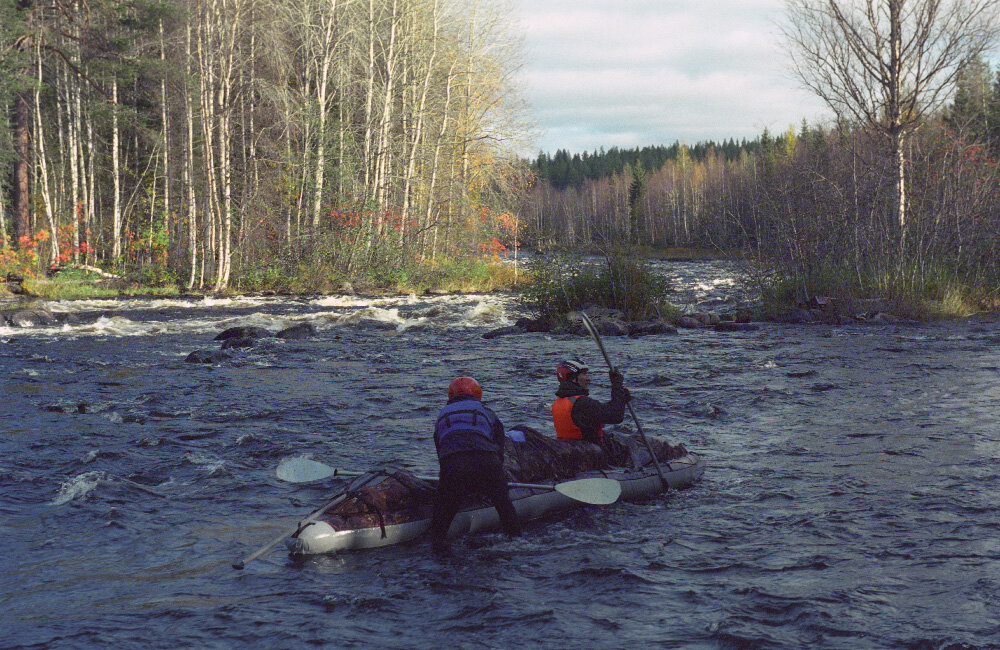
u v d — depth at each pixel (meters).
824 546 5.08
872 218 21.83
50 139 41.34
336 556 4.98
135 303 26.25
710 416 9.39
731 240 23.69
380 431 8.78
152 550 5.15
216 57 32.00
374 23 35.19
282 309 24.70
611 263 20.84
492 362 14.33
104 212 43.44
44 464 7.30
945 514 5.66
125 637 3.88
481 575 4.65
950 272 21.75
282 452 7.80
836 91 23.23
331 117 34.81
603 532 5.41
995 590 4.34
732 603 4.21
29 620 4.08
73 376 12.69
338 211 32.50
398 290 32.41
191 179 32.69
